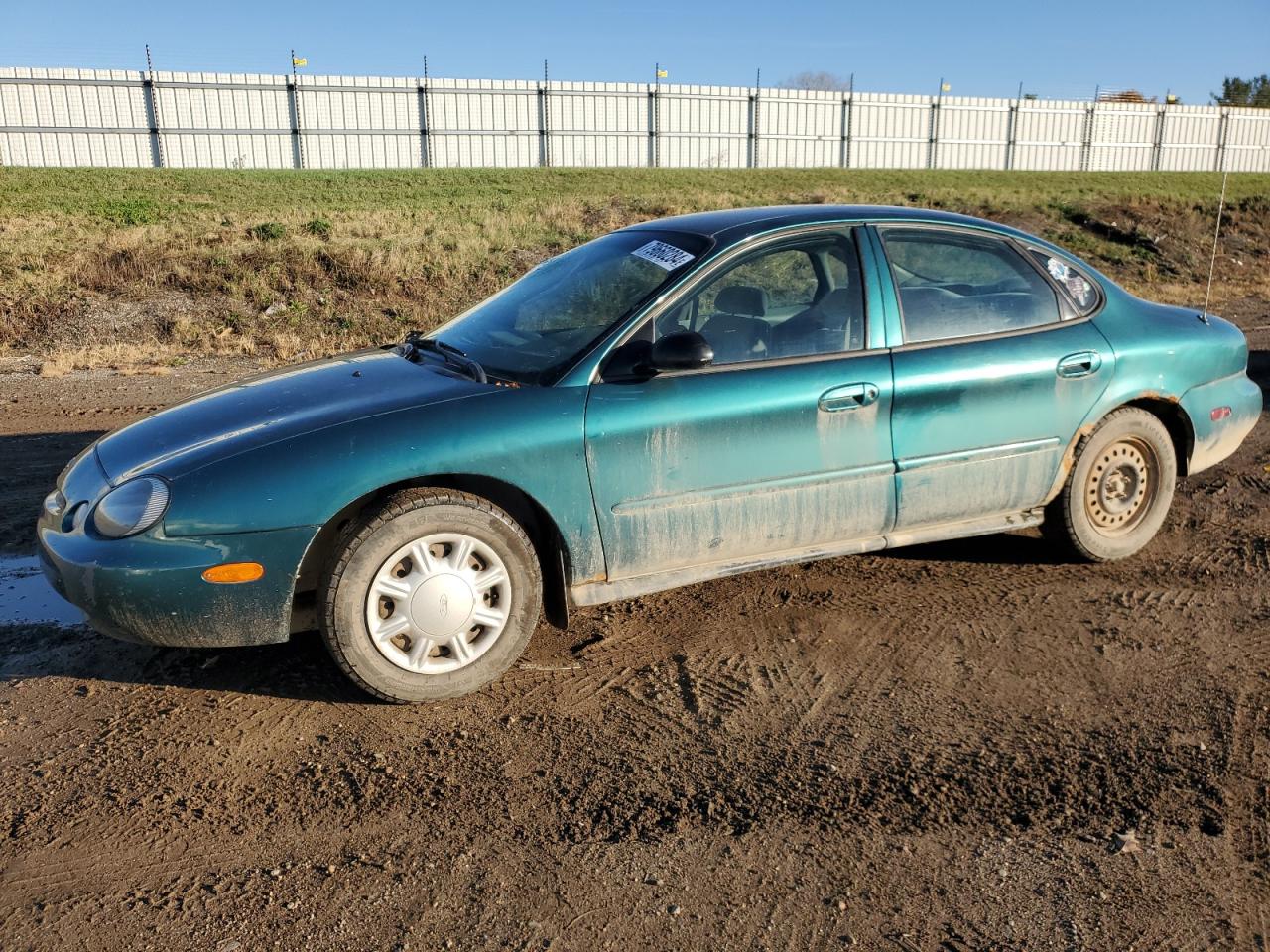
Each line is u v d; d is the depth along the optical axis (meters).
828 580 4.47
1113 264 22.12
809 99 42.31
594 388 3.50
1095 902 2.43
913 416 3.93
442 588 3.34
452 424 3.33
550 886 2.49
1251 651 3.77
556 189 30.30
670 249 3.92
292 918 2.38
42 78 34.41
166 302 13.27
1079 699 3.42
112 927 2.35
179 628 3.20
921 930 2.34
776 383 3.69
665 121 41.03
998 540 4.95
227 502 3.15
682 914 2.39
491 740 3.18
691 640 3.89
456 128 38.88
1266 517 5.36
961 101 43.62
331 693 3.47
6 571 4.62
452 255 16.20
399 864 2.58
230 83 36.28
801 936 2.32
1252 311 15.38
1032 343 4.17
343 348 12.35
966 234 4.23
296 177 32.25
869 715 3.32
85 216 19.77
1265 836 2.67
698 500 3.63
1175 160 45.62
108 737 3.19
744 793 2.88
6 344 11.83
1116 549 4.58
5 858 2.60
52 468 6.40
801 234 3.94
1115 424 4.41
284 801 2.85
